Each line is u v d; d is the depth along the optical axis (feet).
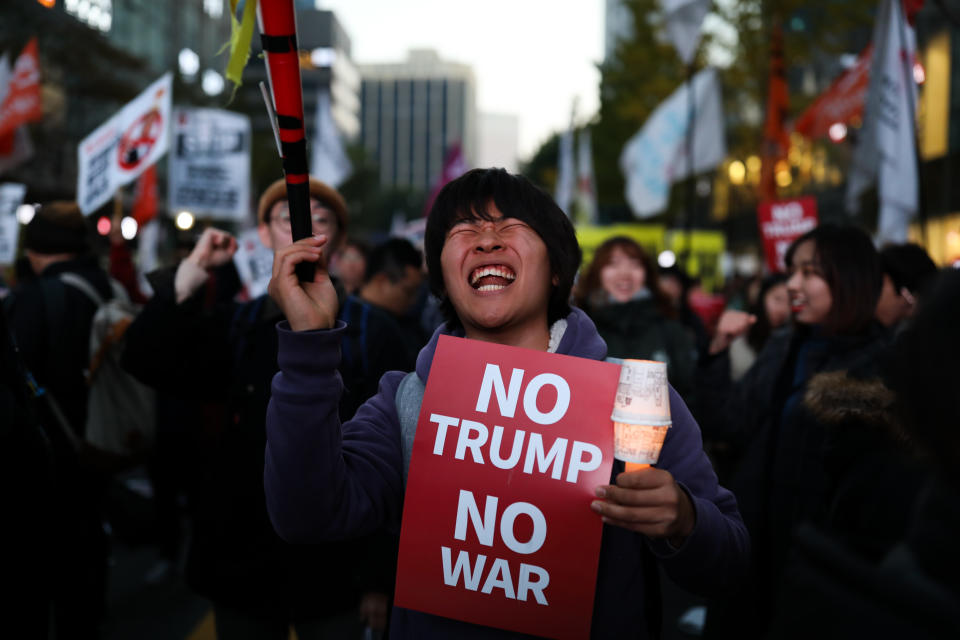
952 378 2.73
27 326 11.72
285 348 4.71
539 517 4.98
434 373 5.29
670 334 15.14
